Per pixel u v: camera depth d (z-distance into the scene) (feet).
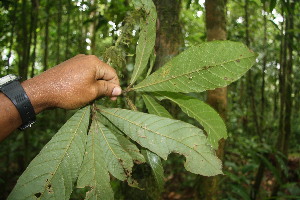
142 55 1.35
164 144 1.15
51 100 1.19
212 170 1.09
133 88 1.32
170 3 2.17
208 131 1.35
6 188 4.86
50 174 1.09
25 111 1.14
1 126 1.11
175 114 2.33
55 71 1.22
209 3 2.67
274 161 4.44
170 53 2.14
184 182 5.69
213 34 2.65
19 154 5.38
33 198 1.05
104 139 1.23
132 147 1.30
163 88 1.25
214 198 2.92
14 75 1.17
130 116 1.23
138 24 1.57
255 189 4.09
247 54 1.11
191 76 1.19
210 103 2.75
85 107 1.27
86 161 1.17
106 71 1.30
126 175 1.21
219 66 1.15
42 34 6.75
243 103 6.77
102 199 1.15
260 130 5.12
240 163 5.63
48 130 5.77
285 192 5.03
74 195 4.13
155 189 2.21
